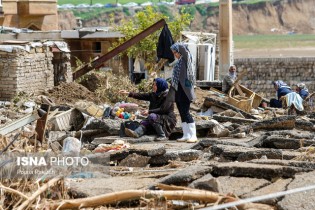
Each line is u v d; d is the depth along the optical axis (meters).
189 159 20.41
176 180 15.95
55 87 38.38
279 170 16.42
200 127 25.70
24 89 37.97
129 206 15.15
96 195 15.54
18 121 23.78
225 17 59.75
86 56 64.25
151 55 57.88
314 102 42.47
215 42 62.97
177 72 23.86
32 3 75.31
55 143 21.73
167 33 38.38
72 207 14.58
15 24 75.25
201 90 43.28
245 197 15.20
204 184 15.45
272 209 14.58
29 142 19.77
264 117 32.97
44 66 39.41
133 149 20.14
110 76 42.62
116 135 25.19
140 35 41.25
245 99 35.56
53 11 77.38
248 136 25.45
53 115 27.45
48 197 15.33
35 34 60.69
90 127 25.50
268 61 84.44
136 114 30.55
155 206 14.49
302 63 84.06
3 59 37.53
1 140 18.72
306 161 18.09
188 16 61.22
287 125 26.33
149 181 16.92
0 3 73.75
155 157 20.17
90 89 41.31
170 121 24.62
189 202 14.68
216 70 66.00
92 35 63.78
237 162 17.62
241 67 84.81
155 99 25.20
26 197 14.69
